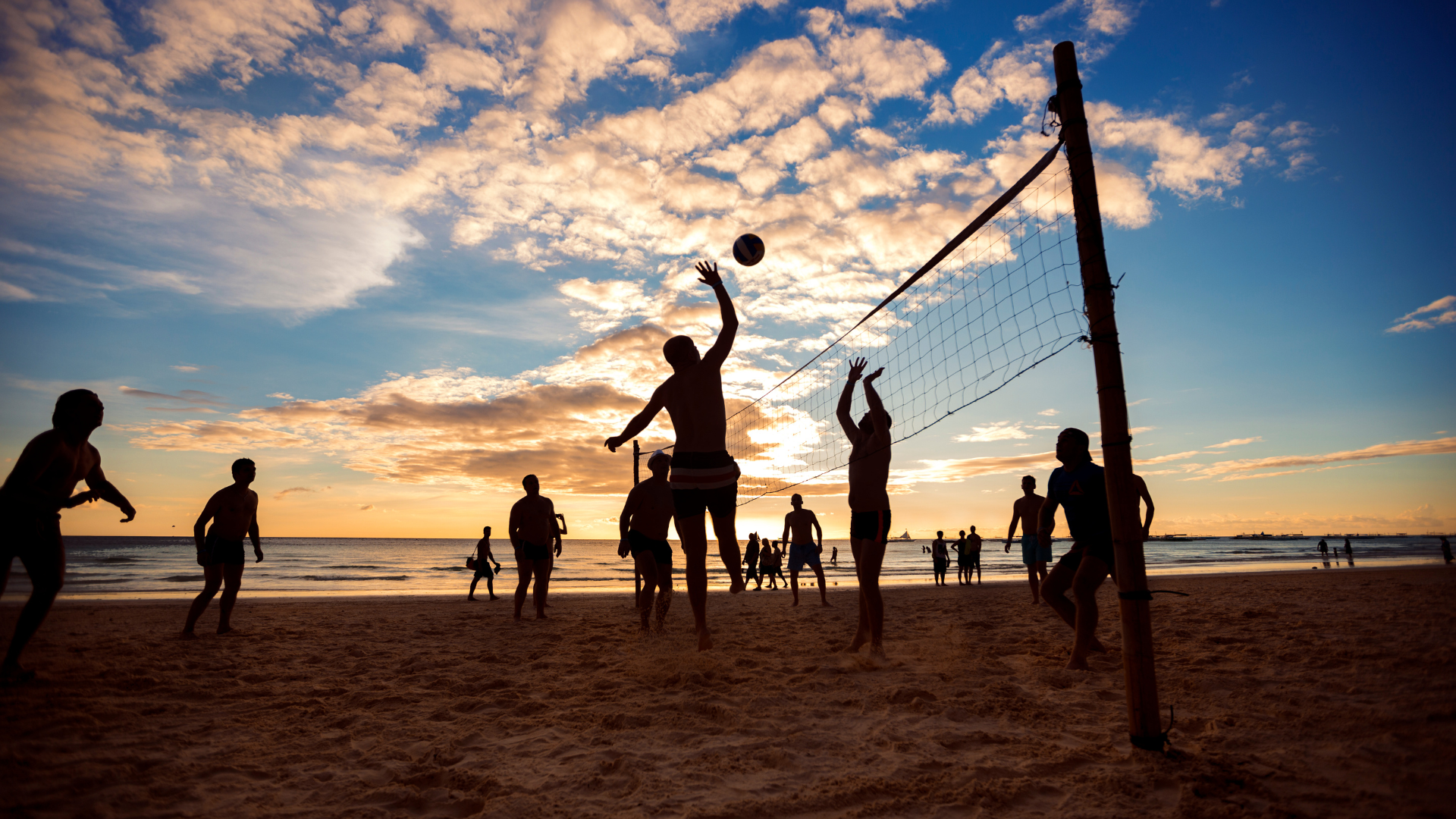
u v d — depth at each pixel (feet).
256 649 16.43
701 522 12.59
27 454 11.67
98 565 105.50
